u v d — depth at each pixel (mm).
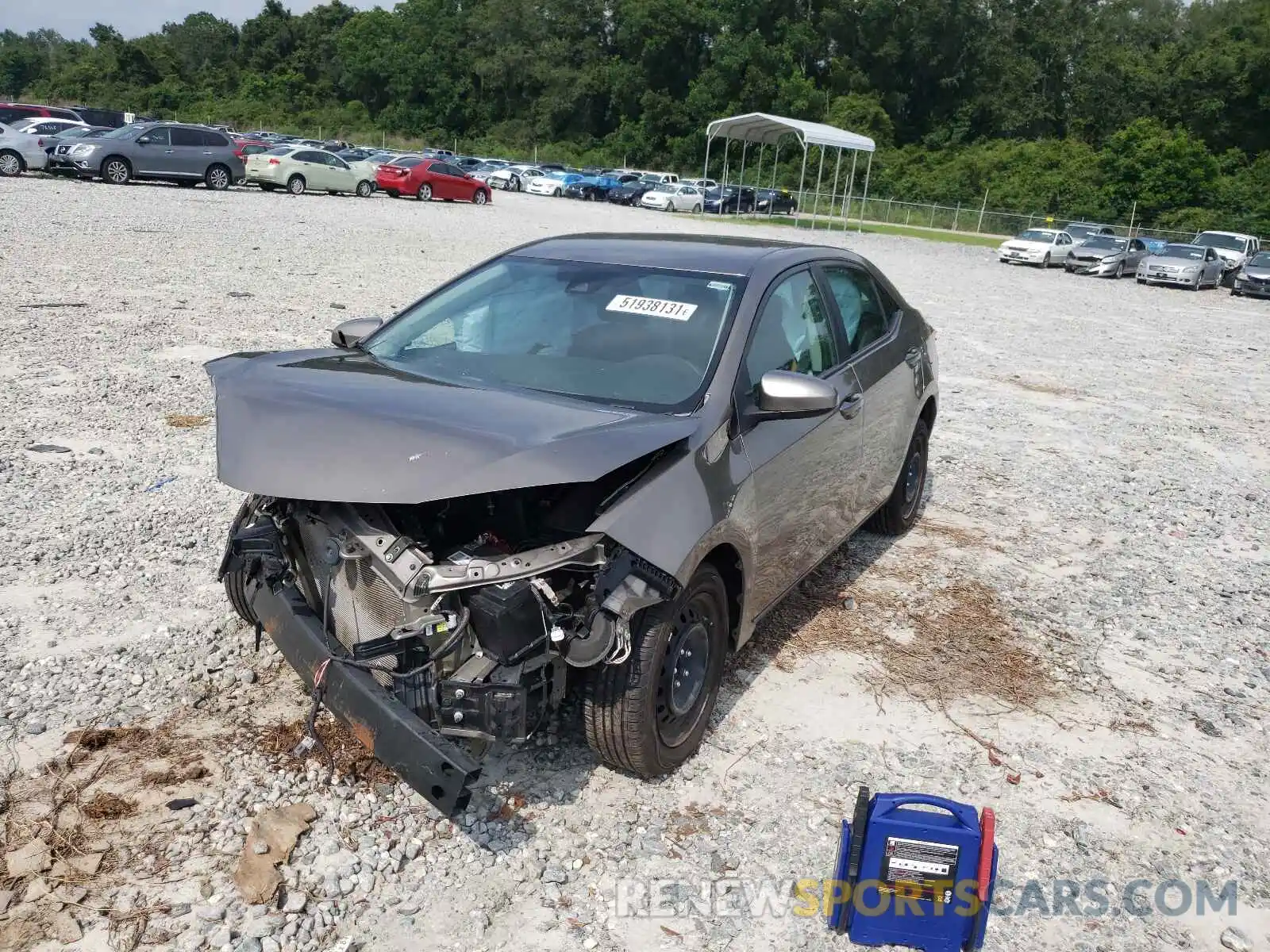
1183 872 3451
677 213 50344
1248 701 4680
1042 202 60344
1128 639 5246
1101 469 8594
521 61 92062
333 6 109250
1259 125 74562
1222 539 7004
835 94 86562
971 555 6266
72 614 4551
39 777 3408
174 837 3184
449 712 3059
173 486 6297
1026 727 4297
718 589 3723
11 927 2787
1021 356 14398
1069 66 84938
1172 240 52250
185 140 29891
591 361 3969
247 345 10219
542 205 43281
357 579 3367
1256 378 14312
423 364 4098
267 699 3965
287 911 2936
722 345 3984
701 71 87875
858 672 4625
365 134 89250
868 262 5840
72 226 18516
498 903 3051
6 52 119000
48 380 8453
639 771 3561
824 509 4754
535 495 3375
